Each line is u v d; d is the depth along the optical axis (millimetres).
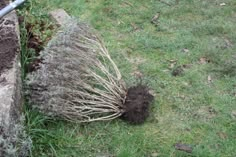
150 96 2689
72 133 2496
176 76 2949
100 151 2428
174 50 3191
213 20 3527
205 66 3043
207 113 2680
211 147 2465
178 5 3711
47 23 3213
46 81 2443
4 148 2031
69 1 3744
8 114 2170
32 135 2400
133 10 3650
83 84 2527
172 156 2408
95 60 2648
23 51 2812
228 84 2891
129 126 2574
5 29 2758
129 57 3117
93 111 2568
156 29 3426
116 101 2584
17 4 2490
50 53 2482
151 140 2496
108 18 3549
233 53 3160
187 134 2541
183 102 2746
